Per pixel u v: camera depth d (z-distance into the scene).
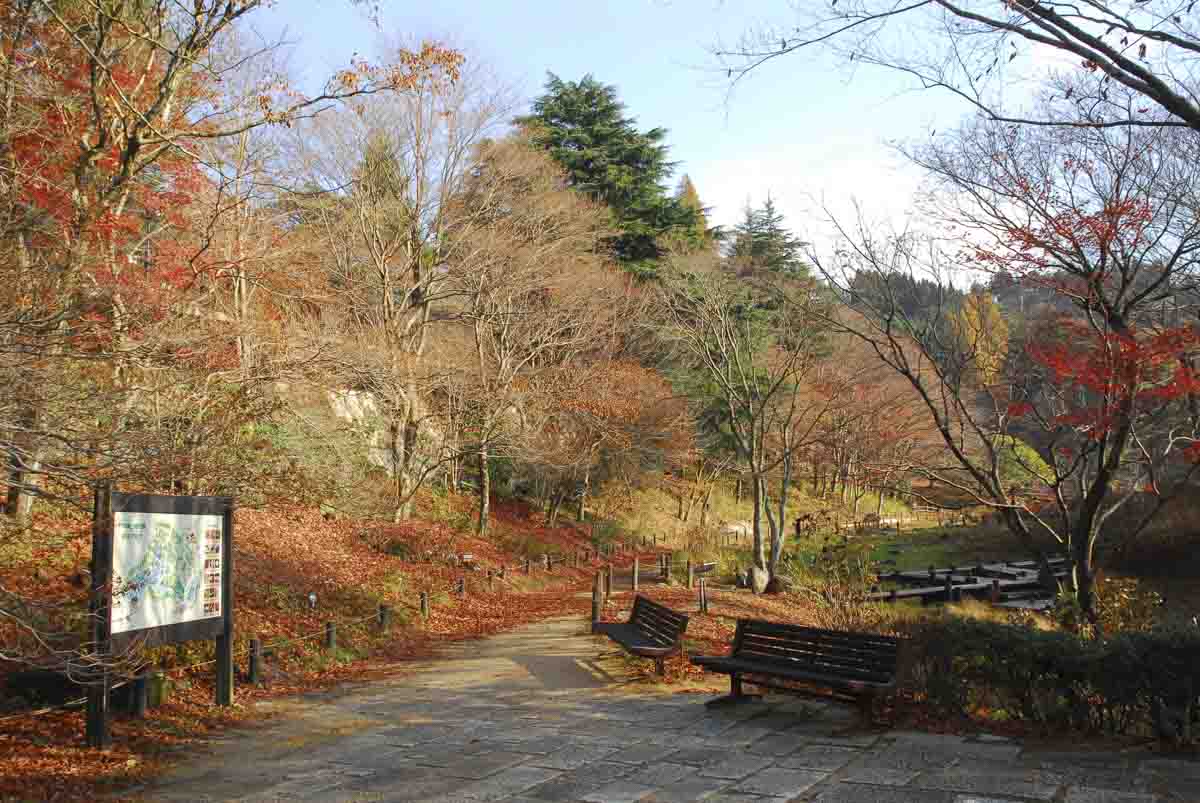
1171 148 10.86
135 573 8.40
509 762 7.66
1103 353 10.38
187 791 7.04
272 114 13.04
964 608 19.30
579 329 30.88
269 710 10.16
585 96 43.38
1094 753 6.80
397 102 24.39
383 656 14.32
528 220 29.11
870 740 7.69
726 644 13.98
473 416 28.27
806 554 28.22
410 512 27.06
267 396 16.45
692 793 6.44
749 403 25.34
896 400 23.34
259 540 18.09
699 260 27.34
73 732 8.37
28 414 8.39
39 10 12.90
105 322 10.20
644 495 46.31
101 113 12.21
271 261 16.70
